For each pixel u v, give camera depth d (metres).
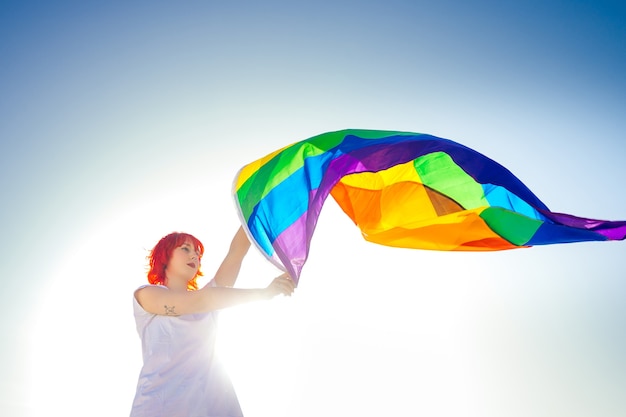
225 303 2.52
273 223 2.76
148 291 2.59
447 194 3.15
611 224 2.91
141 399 2.52
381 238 3.18
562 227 2.94
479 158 3.09
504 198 3.12
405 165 3.17
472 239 3.09
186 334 2.57
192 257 2.78
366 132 3.18
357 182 3.20
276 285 2.57
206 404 2.54
